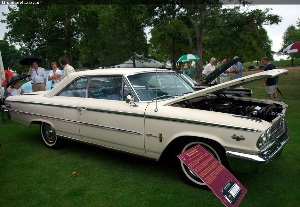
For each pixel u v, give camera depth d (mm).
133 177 3742
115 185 3525
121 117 3756
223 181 2365
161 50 25766
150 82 3980
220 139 3062
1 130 6410
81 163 4285
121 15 18391
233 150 3010
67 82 4594
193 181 3396
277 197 3146
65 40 20688
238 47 25516
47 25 19750
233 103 4324
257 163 2887
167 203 3064
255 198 3129
